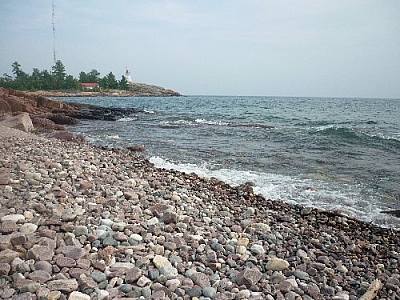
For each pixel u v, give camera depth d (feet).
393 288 14.38
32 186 20.02
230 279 13.02
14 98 96.53
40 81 451.94
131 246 13.80
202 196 26.16
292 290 12.78
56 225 14.73
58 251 12.27
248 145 58.03
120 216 17.33
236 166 41.78
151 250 13.85
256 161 44.62
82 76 540.93
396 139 63.31
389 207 27.37
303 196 29.78
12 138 42.78
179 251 14.49
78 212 16.57
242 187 30.63
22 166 23.68
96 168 29.37
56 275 10.78
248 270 13.29
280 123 102.17
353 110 200.23
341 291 13.56
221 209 23.54
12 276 10.53
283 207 26.02
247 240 17.12
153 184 26.76
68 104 128.77
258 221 21.42
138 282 11.28
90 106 137.90
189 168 40.27
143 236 15.21
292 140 63.57
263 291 12.39
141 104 245.04
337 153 50.83
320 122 106.52
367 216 25.44
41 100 114.01
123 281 11.36
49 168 25.55
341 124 100.42
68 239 13.53
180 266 13.03
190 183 30.42
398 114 160.04
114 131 77.56
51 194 18.70
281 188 32.01
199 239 16.06
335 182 34.50
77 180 23.11
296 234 20.07
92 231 14.71
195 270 12.98
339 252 18.07
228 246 15.87
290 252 17.03
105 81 532.32
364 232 22.04
